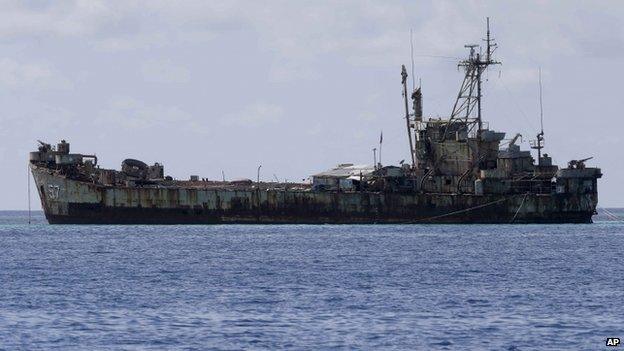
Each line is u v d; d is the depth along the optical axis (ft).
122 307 647.15
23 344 536.83
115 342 541.34
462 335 556.10
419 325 583.58
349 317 607.37
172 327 579.07
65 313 624.59
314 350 521.65
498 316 610.65
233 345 532.73
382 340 544.62
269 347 528.22
